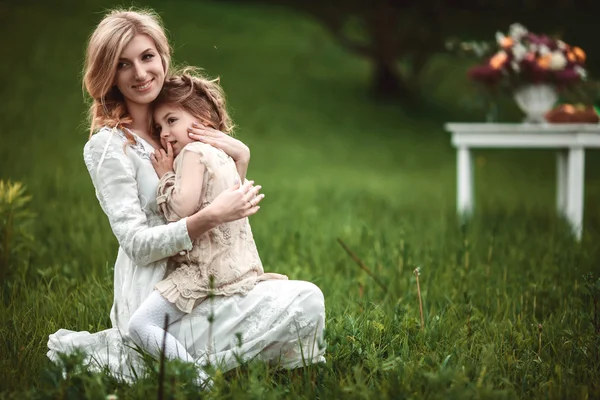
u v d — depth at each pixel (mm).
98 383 2688
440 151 15289
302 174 12078
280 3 20141
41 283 4293
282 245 5656
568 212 6652
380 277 4664
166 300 2955
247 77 18469
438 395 2631
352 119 16953
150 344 2906
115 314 3135
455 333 3562
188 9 22500
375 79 18938
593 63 19781
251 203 2988
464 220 6359
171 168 3145
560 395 2801
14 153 10219
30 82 15102
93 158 3107
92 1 20672
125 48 3051
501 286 4430
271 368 3076
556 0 20078
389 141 15773
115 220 3025
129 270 3137
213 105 3316
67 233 5539
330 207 8094
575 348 3305
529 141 6699
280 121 16109
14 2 19688
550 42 7180
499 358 3238
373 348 3268
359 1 18188
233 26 22172
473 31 19453
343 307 4062
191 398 2629
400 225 6062
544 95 7086
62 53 16938
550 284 4426
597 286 3479
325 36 23047
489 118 7566
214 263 3004
